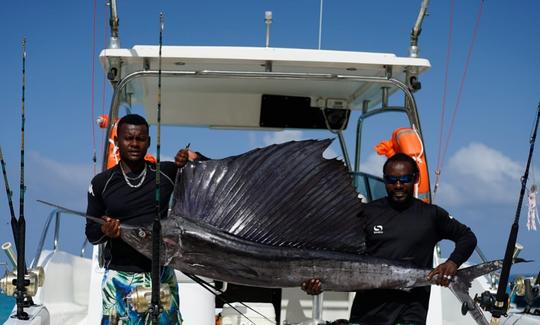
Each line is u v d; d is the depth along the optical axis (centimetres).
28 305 346
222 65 434
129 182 311
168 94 530
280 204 302
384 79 418
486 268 314
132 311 306
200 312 384
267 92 537
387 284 310
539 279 388
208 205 297
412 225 339
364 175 501
